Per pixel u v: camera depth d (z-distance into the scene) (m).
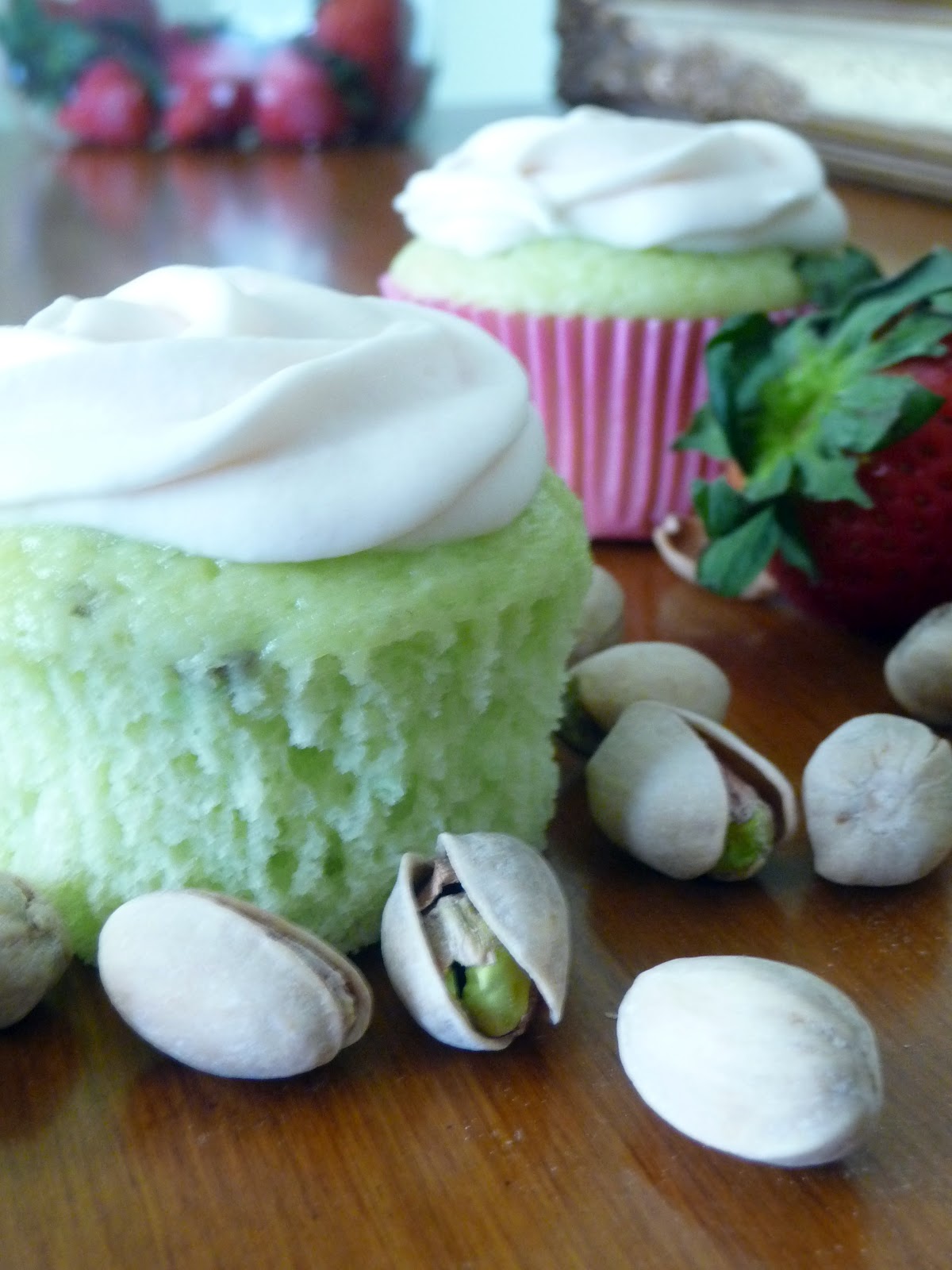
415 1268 0.11
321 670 0.13
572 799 0.16
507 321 0.21
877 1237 0.11
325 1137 0.12
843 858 0.15
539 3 0.55
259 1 0.46
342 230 0.37
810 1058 0.11
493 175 0.22
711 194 0.21
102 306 0.14
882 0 0.29
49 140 0.49
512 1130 0.12
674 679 0.16
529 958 0.12
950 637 0.17
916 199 0.30
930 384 0.17
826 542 0.18
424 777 0.14
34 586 0.13
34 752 0.14
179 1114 0.12
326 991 0.12
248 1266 0.11
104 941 0.12
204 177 0.44
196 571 0.13
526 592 0.14
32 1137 0.12
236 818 0.13
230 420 0.12
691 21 0.37
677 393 0.22
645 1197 0.12
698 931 0.14
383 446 0.13
